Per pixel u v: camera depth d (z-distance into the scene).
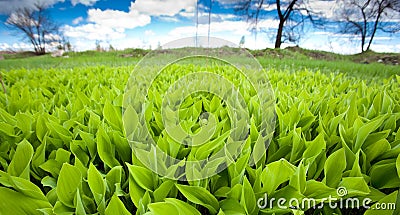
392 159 1.00
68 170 0.80
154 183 0.90
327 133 1.24
